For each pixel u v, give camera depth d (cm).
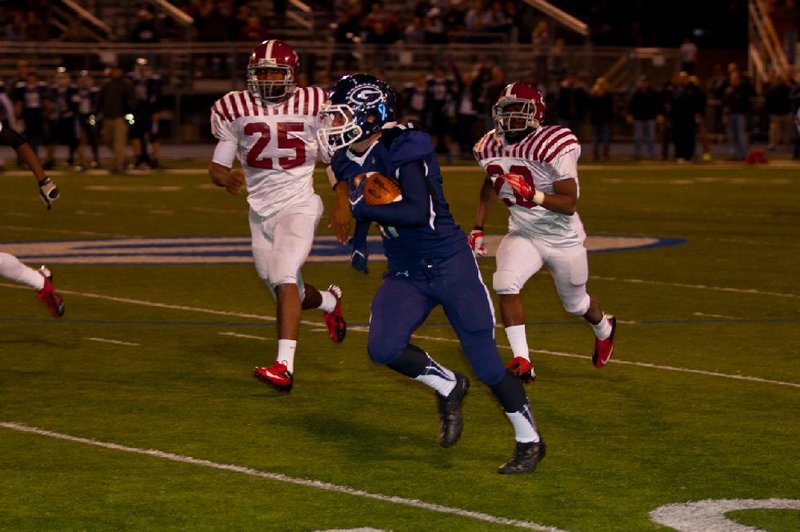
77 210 2641
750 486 843
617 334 1352
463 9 4972
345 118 825
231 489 833
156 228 2345
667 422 1004
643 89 4191
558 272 1098
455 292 851
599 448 931
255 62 1101
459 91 4025
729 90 4153
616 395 1091
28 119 3600
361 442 947
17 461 894
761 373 1174
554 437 960
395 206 822
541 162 1028
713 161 4169
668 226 2378
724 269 1827
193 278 1728
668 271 1806
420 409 1046
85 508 795
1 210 2627
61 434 964
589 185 3275
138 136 3681
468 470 877
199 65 4559
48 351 1263
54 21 4925
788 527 763
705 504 805
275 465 887
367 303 1551
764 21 5028
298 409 1044
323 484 844
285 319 1062
